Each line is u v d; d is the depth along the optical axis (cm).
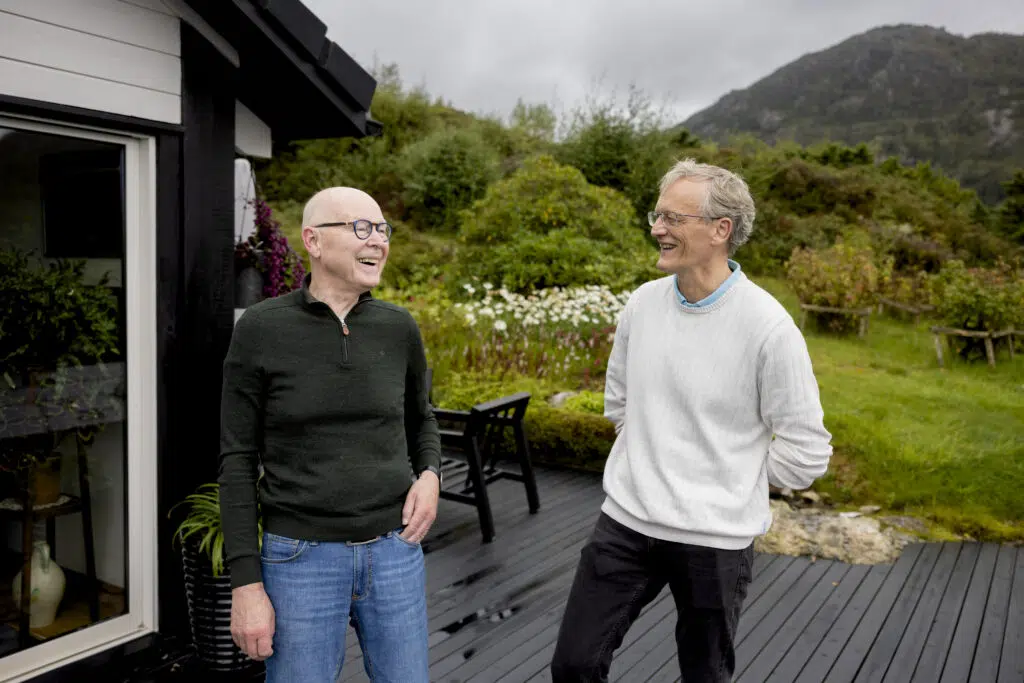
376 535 156
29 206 226
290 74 283
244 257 359
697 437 169
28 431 231
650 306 183
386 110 1831
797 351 161
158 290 253
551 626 297
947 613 316
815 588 339
